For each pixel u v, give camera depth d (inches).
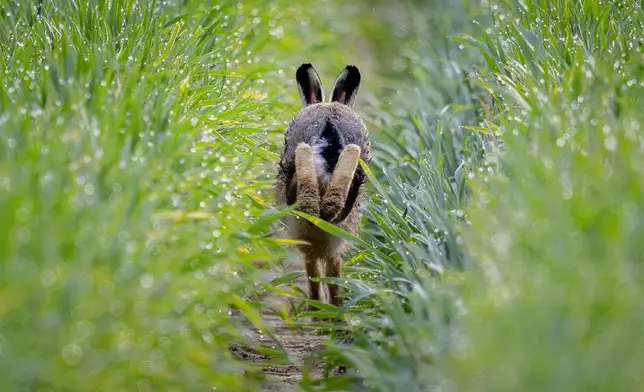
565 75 455.5
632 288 293.9
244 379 370.9
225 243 377.4
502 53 549.3
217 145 433.4
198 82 509.7
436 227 416.5
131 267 312.2
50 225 302.0
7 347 284.5
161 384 311.0
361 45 961.5
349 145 432.8
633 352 279.3
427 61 729.0
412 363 335.0
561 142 363.3
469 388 287.7
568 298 289.0
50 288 289.7
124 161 350.0
